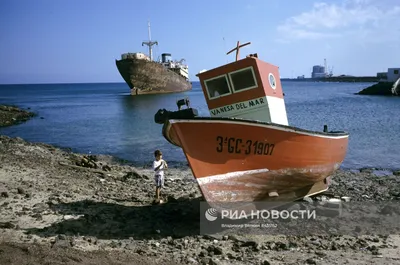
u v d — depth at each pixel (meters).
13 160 16.00
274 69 10.92
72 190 11.90
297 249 7.84
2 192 10.52
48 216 9.15
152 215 9.97
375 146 24.67
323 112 50.12
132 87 90.19
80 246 7.30
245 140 9.05
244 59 10.08
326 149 11.32
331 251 7.75
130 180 14.91
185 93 107.88
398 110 50.91
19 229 8.13
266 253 7.59
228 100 10.41
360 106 58.53
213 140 8.77
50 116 51.59
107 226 8.88
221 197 9.18
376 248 7.88
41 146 22.72
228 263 6.94
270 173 9.76
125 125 39.31
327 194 12.71
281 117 11.00
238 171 9.25
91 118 47.75
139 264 6.28
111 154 23.42
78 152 24.30
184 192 13.09
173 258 7.01
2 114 48.69
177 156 22.22
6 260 5.73
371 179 16.08
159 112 8.82
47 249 6.55
